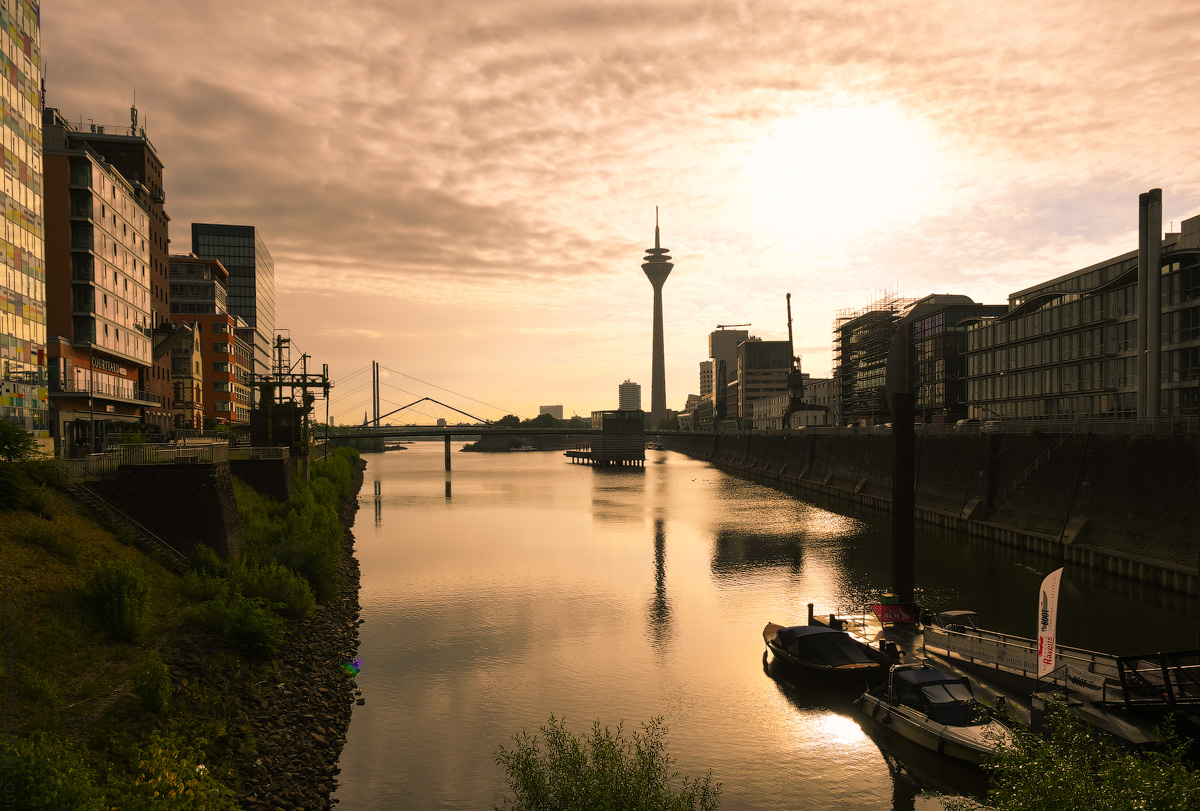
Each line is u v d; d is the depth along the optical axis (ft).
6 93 158.92
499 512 340.18
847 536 259.80
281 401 272.10
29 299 167.12
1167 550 175.32
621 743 96.63
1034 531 225.15
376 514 331.77
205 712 81.20
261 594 122.01
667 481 545.44
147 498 128.26
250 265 651.66
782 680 119.75
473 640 140.05
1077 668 95.45
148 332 274.36
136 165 333.83
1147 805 45.27
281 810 71.61
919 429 321.73
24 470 112.88
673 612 160.56
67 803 45.50
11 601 75.56
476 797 81.51
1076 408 288.10
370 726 100.17
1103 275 301.43
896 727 96.37
